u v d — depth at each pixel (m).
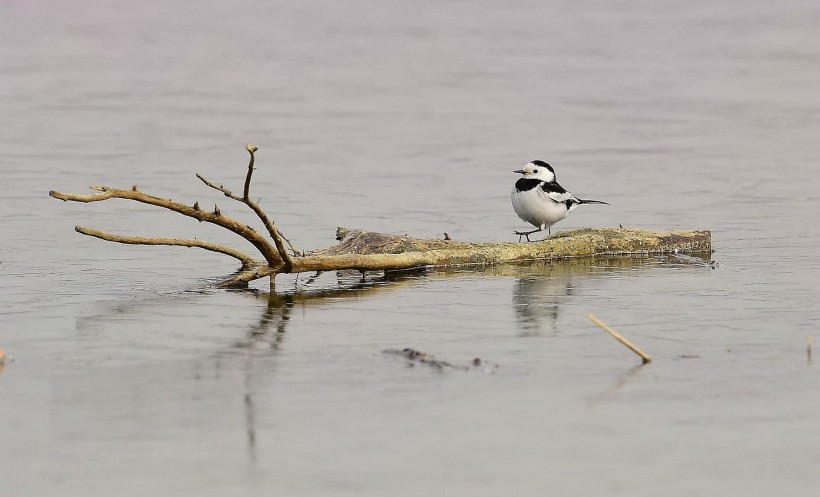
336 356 12.32
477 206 21.50
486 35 43.22
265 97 32.94
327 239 18.80
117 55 39.06
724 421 10.57
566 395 11.19
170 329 13.34
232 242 18.47
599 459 9.80
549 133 28.50
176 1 50.75
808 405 10.94
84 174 23.61
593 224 20.31
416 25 45.41
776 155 26.03
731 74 36.09
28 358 12.17
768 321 13.73
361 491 9.21
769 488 9.31
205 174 23.91
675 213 20.92
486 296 15.10
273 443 10.04
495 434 10.27
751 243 18.53
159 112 30.67
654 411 10.80
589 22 45.84
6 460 9.67
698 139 27.78
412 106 31.81
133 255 17.39
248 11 48.47
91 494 9.11
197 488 9.23
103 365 11.97
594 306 14.52
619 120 30.03
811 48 40.16
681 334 13.17
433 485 9.32
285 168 24.62
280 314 14.09
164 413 10.67
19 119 29.25
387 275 16.39
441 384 11.45
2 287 15.34
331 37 42.88
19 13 46.94
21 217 19.88
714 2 50.09
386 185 23.11
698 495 9.20
